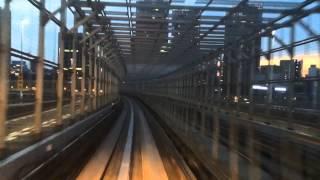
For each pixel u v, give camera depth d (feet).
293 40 22.11
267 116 29.84
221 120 40.78
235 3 42.47
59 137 42.65
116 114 151.12
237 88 35.88
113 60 140.56
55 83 47.06
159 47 89.51
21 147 33.40
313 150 21.38
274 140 27.32
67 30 52.95
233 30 41.16
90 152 62.59
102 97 105.60
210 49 57.93
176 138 77.61
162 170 52.11
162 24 62.59
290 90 25.32
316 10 19.21
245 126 32.50
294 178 21.77
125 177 46.52
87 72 77.41
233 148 32.04
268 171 27.20
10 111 35.96
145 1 51.80
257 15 35.22
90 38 77.92
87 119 66.80
